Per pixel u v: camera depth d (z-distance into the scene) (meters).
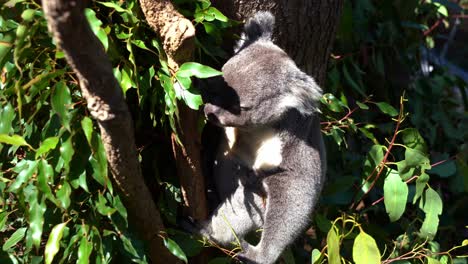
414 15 6.00
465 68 10.84
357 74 5.32
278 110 3.79
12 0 2.96
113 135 2.81
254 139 4.05
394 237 5.20
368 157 4.66
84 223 3.19
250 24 3.96
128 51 3.38
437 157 5.66
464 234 5.75
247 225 4.14
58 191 3.01
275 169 4.07
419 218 4.98
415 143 4.76
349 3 5.17
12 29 3.03
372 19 5.65
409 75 5.88
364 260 3.75
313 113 4.13
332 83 5.04
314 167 4.15
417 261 4.73
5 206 3.28
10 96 3.18
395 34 5.63
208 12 3.50
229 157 4.11
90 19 2.95
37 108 3.02
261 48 3.89
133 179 3.07
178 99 3.33
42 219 3.03
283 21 4.05
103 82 2.57
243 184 4.15
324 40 4.28
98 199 3.18
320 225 4.38
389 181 4.43
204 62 3.85
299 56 4.23
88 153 3.07
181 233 3.73
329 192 4.73
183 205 3.83
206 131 4.12
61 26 2.26
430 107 5.88
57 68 3.19
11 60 3.06
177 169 3.70
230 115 3.64
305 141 4.12
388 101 5.65
